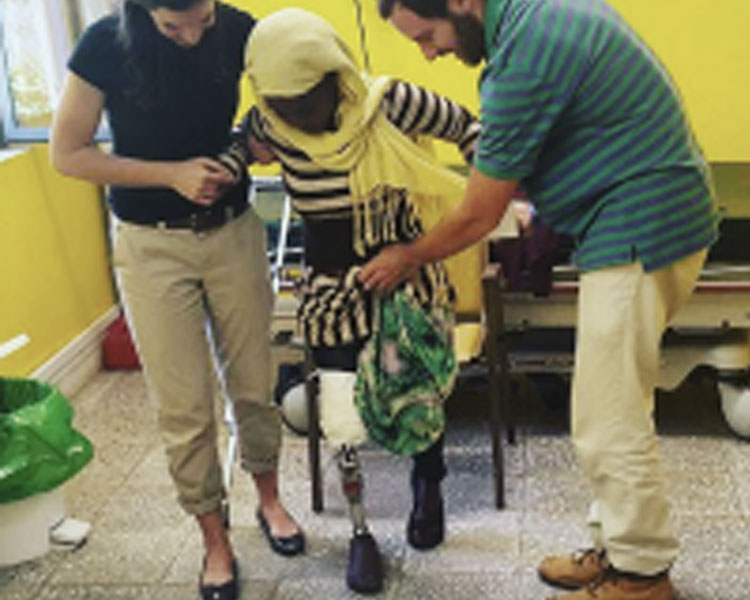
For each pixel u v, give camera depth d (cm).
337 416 245
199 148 227
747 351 313
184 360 239
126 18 207
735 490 288
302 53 204
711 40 342
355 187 221
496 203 208
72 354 378
